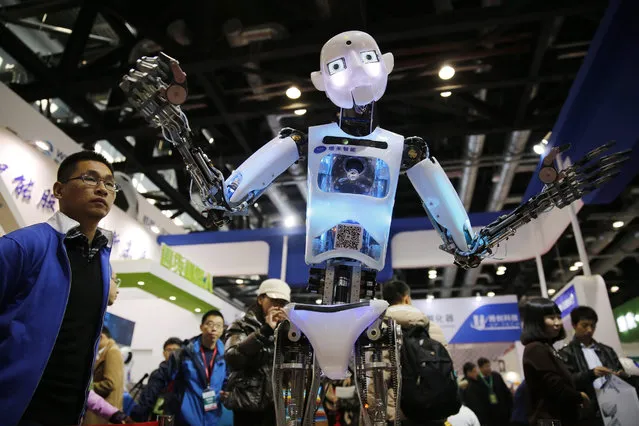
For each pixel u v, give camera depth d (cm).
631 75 414
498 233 208
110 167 184
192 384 337
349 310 172
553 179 196
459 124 768
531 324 283
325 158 201
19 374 136
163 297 655
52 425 150
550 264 741
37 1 634
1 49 677
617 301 638
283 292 305
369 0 638
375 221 194
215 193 184
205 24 624
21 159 495
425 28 578
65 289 154
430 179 211
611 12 415
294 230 830
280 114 747
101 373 336
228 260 833
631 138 442
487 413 541
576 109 526
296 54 613
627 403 253
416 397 238
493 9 564
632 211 565
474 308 869
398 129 794
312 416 171
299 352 178
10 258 144
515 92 746
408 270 1172
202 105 759
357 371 177
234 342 280
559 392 251
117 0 631
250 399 270
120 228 689
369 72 195
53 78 685
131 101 169
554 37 648
